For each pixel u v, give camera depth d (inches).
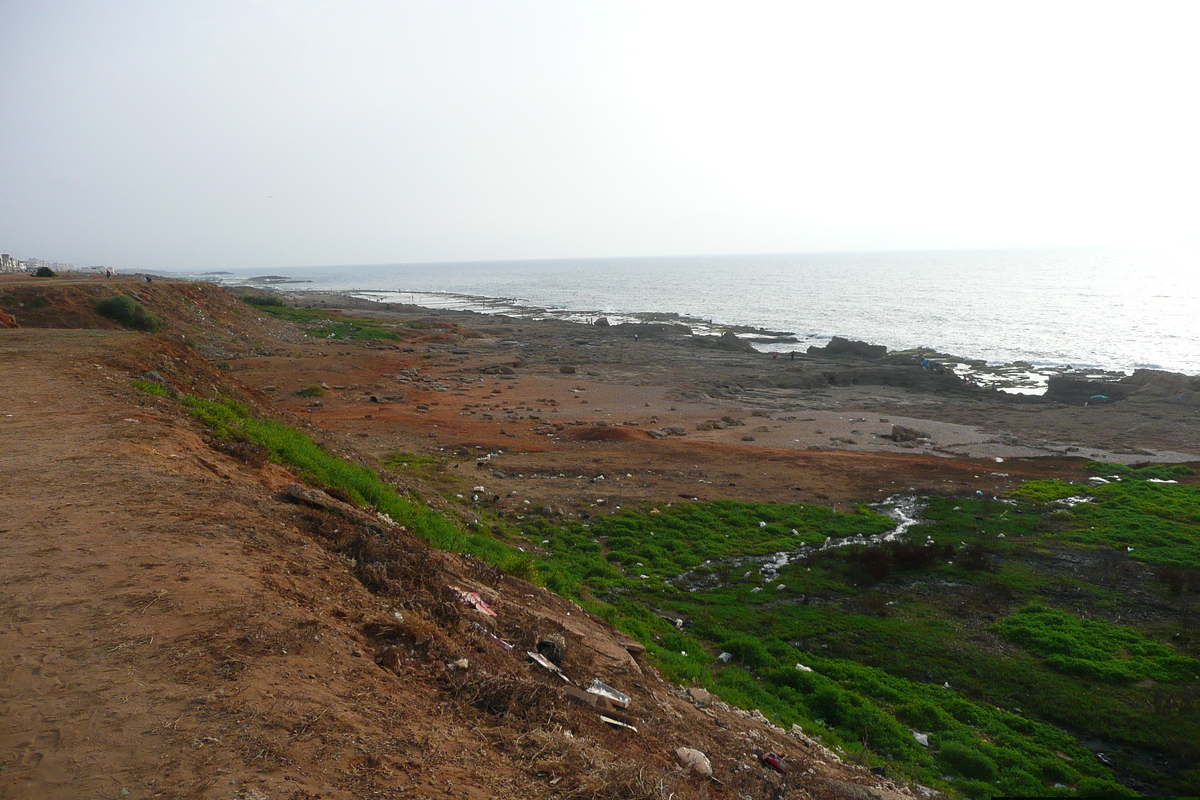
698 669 516.4
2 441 404.5
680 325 3548.2
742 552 843.4
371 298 6141.7
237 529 312.7
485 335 3216.0
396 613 285.4
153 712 173.9
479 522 789.9
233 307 2378.2
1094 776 463.2
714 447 1318.9
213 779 152.9
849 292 6446.9
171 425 490.6
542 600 474.0
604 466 1161.4
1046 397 1966.0
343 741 178.5
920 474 1189.7
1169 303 4670.3
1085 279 7485.2
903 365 2365.9
